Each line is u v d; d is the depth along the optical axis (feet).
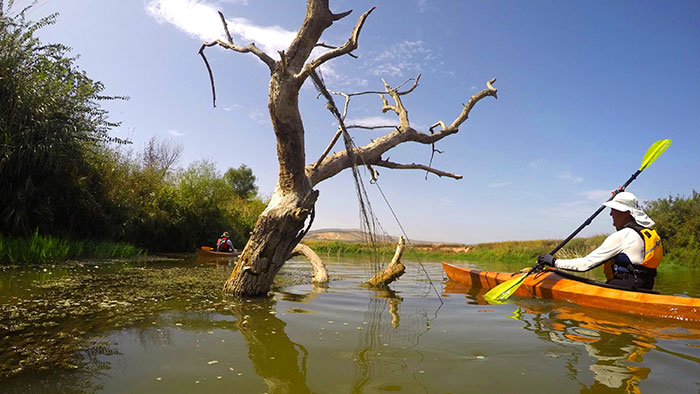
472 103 24.18
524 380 6.33
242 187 119.96
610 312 12.07
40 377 6.09
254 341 8.34
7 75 25.68
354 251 66.23
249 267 14.24
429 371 6.70
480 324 10.34
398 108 21.99
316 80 12.94
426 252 64.08
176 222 45.96
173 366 6.73
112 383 5.95
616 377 6.50
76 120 30.19
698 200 53.42
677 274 30.17
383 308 12.66
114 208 35.96
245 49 13.26
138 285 15.75
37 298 12.01
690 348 8.20
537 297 14.96
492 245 63.82
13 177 26.32
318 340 8.53
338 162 17.11
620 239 13.42
